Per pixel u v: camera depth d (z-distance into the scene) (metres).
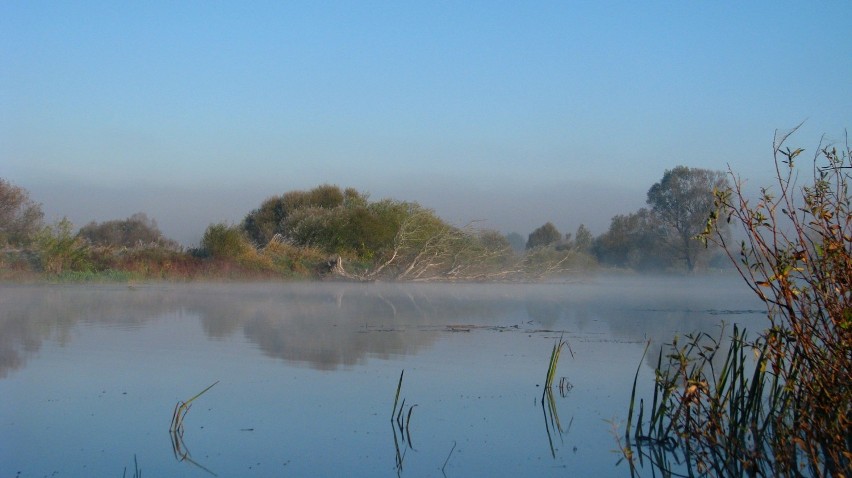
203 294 29.05
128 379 11.67
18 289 30.17
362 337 16.67
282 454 8.10
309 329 18.09
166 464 7.74
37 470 7.52
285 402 10.25
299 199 59.25
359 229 40.31
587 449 8.31
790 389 6.85
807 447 6.47
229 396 10.56
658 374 8.67
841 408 6.32
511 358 13.84
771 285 6.48
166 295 28.33
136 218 66.06
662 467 7.75
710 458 7.82
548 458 8.03
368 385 11.37
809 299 6.59
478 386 11.35
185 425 9.12
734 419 7.78
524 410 9.91
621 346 15.39
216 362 13.20
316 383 11.49
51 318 19.80
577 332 17.91
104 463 7.77
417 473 7.56
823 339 6.48
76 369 12.43
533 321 20.48
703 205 49.75
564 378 11.88
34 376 11.85
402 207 41.91
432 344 15.61
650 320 20.67
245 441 8.52
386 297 29.23
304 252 40.34
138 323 18.88
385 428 9.09
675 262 54.50
